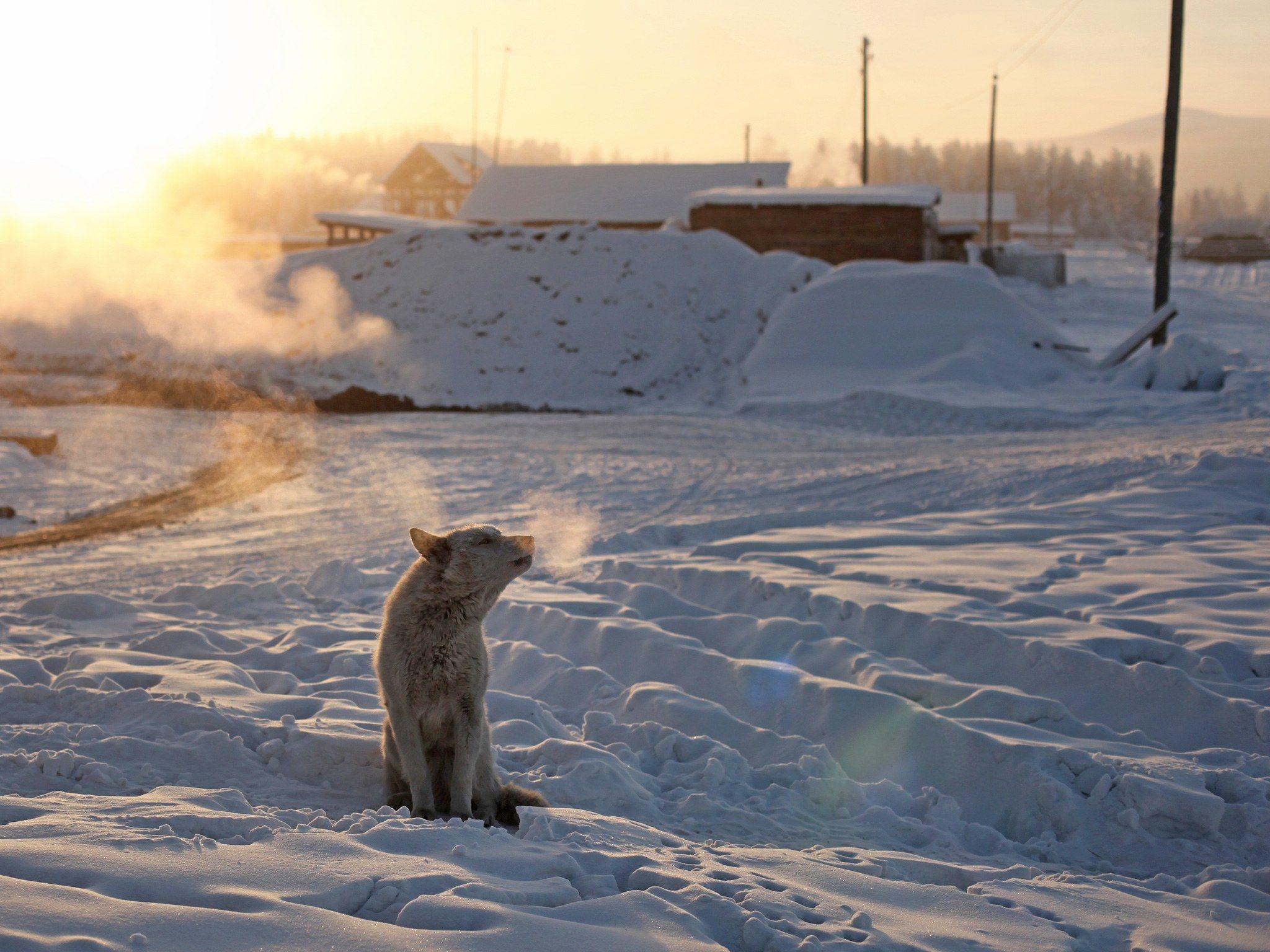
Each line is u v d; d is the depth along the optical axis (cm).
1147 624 758
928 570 953
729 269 3541
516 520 1492
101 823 355
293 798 496
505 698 680
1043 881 414
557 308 3391
